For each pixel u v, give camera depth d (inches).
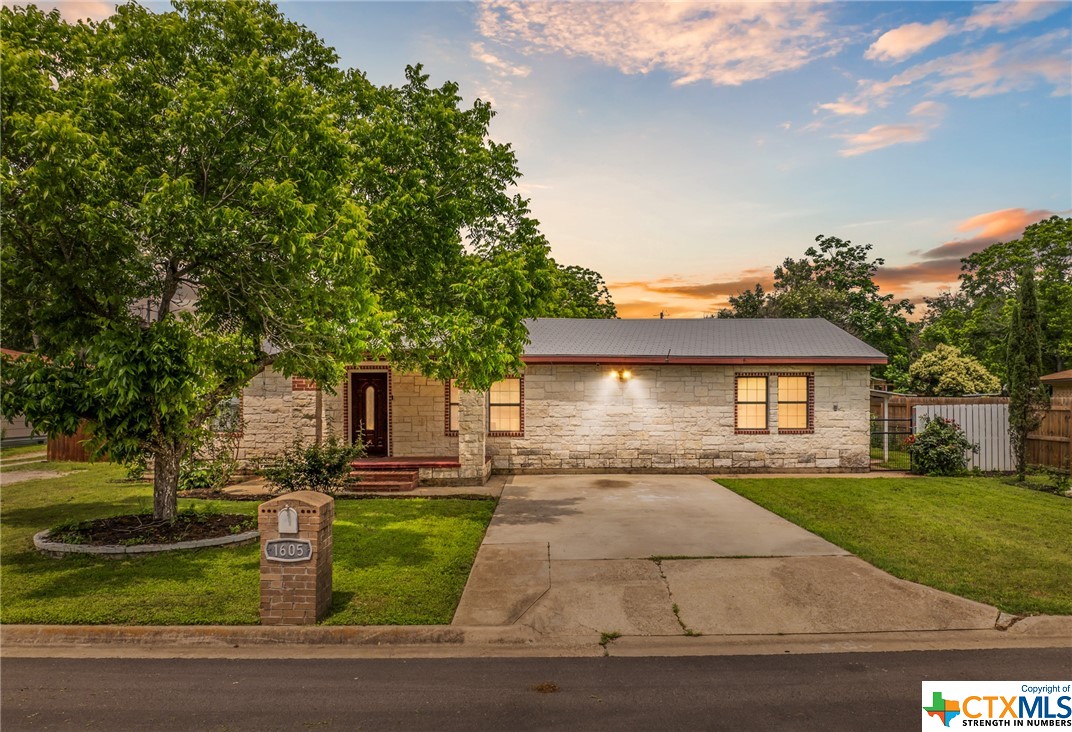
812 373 649.0
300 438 588.7
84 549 323.3
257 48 396.5
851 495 505.0
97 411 310.3
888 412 793.6
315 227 331.6
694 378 653.3
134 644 233.9
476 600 272.4
